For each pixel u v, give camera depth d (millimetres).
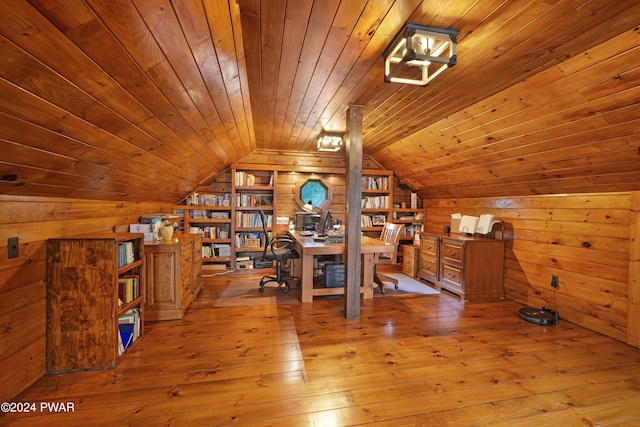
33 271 1771
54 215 1975
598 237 2633
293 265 4488
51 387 1752
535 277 3227
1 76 984
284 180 5121
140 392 1718
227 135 3307
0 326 1541
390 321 2836
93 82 1293
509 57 1874
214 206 4695
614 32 1586
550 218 3078
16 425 1446
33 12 871
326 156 5242
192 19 1295
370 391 1758
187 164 3365
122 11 1048
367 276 3549
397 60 1844
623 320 2428
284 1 1370
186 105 2055
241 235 4883
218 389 1760
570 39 1665
